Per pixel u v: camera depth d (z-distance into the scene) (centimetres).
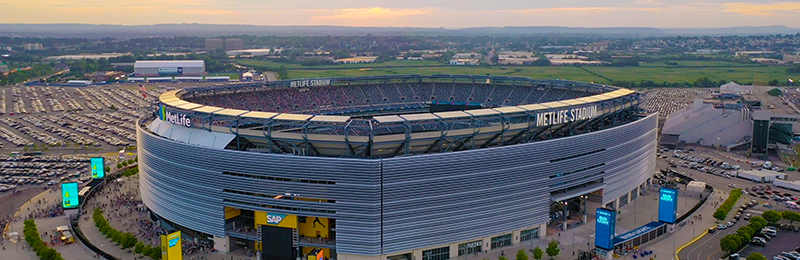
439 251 15575
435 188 15025
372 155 15725
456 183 15238
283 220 15138
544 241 16738
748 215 19138
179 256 14562
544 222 16950
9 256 16162
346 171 14450
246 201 15312
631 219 18662
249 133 16038
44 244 16250
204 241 16650
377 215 14588
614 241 15825
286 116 16538
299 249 15375
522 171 16150
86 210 19862
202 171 15850
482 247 16062
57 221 19062
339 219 14812
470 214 15612
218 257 15638
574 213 18825
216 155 15475
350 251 14900
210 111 17300
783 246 16650
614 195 19225
